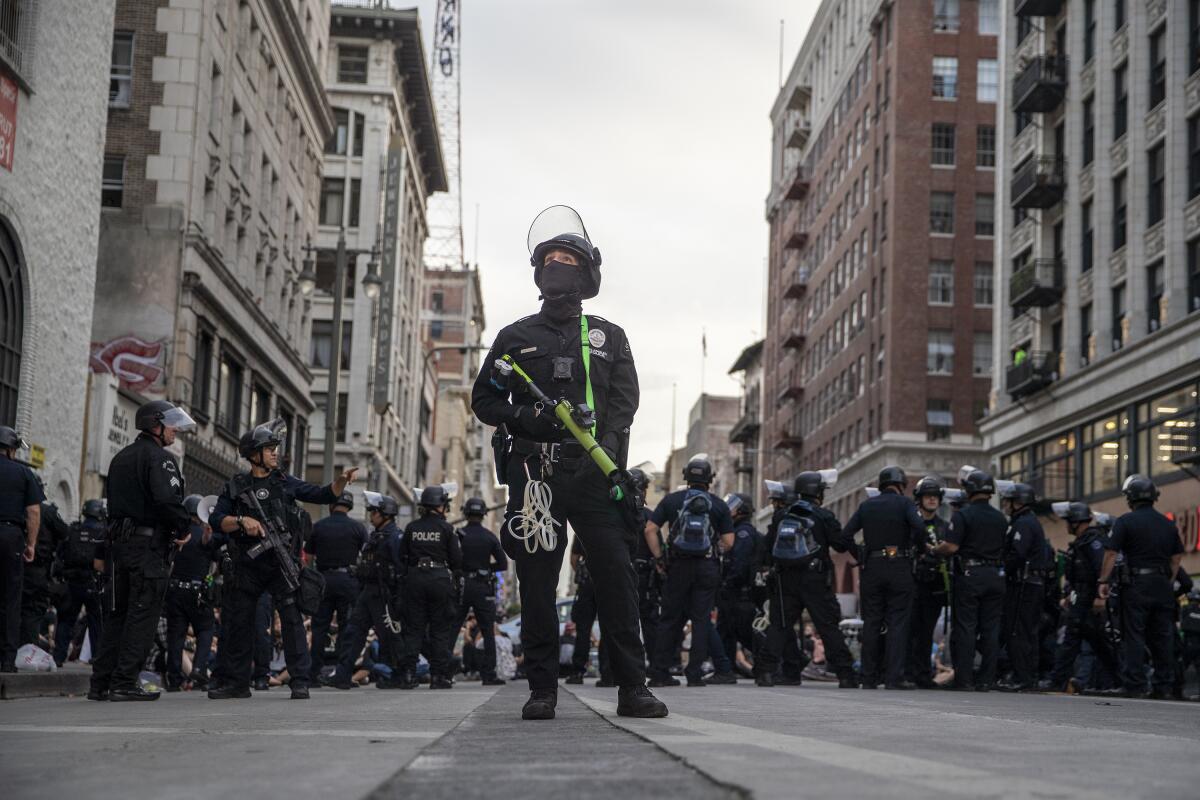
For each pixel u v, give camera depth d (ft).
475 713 21.49
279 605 34.04
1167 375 103.19
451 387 328.08
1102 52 118.73
